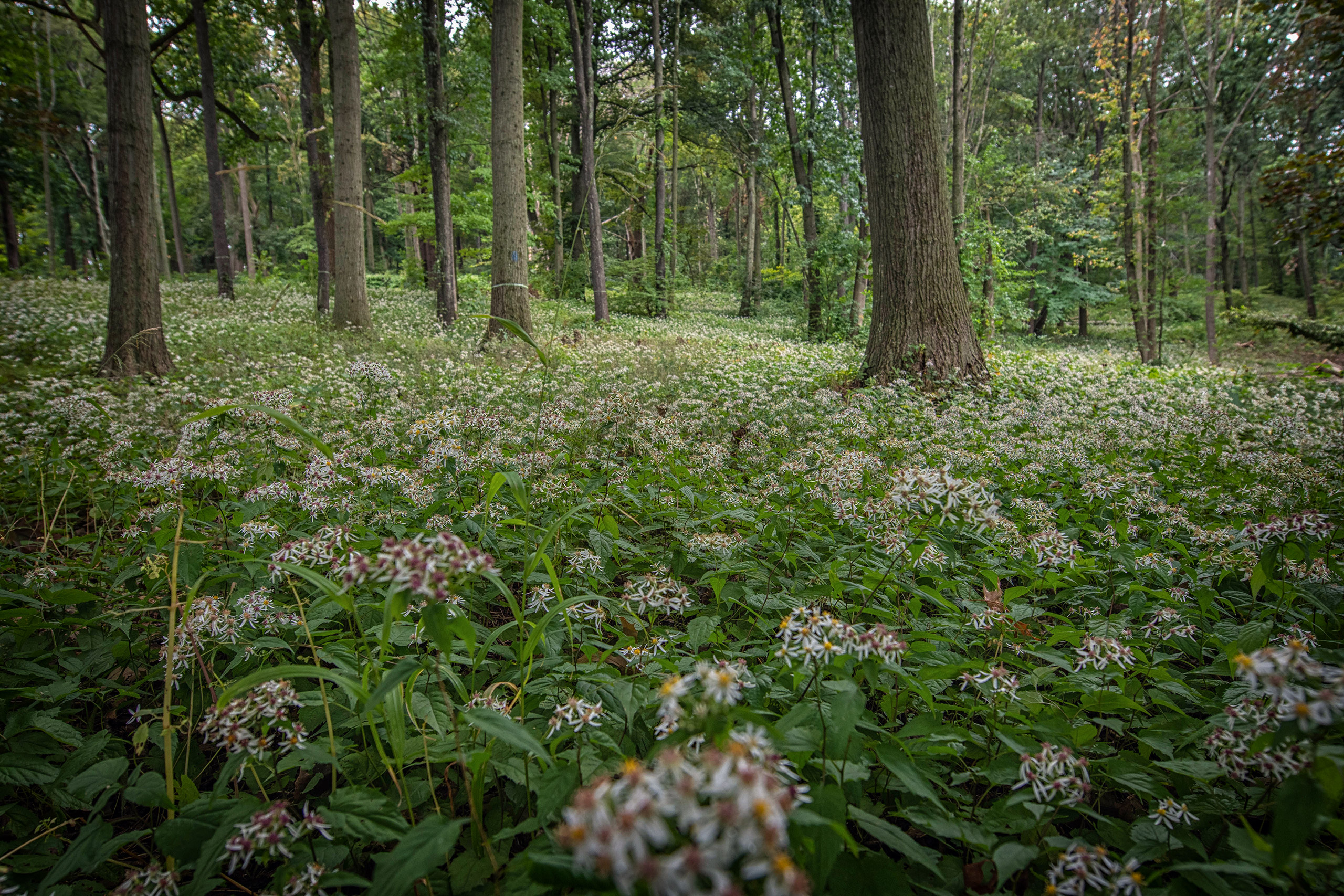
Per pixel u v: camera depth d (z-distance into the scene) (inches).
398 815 61.3
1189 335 947.3
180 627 88.5
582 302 972.6
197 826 63.0
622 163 1475.1
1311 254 1387.8
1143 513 167.3
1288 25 725.3
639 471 187.6
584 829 31.9
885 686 88.7
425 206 1082.7
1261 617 111.3
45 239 1493.6
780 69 784.9
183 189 1692.9
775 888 30.6
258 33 845.8
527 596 118.4
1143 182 697.0
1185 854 66.6
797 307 1212.5
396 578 55.3
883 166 350.9
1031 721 85.9
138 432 200.5
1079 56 1331.2
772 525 139.8
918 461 195.3
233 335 464.1
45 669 95.1
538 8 701.3
